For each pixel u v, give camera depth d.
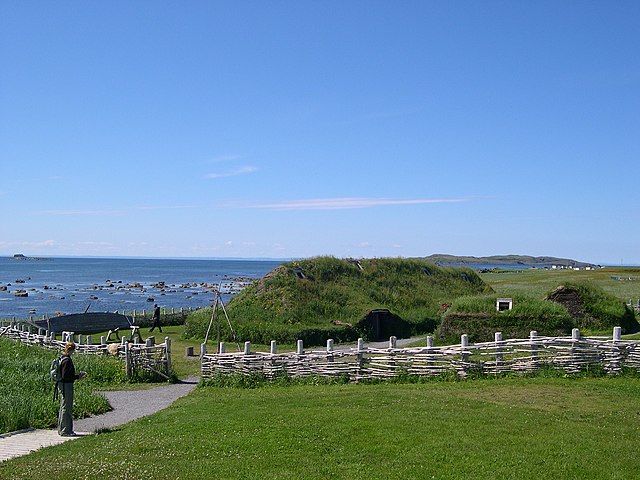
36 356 27.42
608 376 18.95
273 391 19.19
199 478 10.08
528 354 20.67
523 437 12.05
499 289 60.12
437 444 11.68
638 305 41.59
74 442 13.37
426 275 49.53
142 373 23.39
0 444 13.52
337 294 39.56
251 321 35.09
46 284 132.75
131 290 111.75
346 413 14.47
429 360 19.72
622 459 10.73
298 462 10.84
